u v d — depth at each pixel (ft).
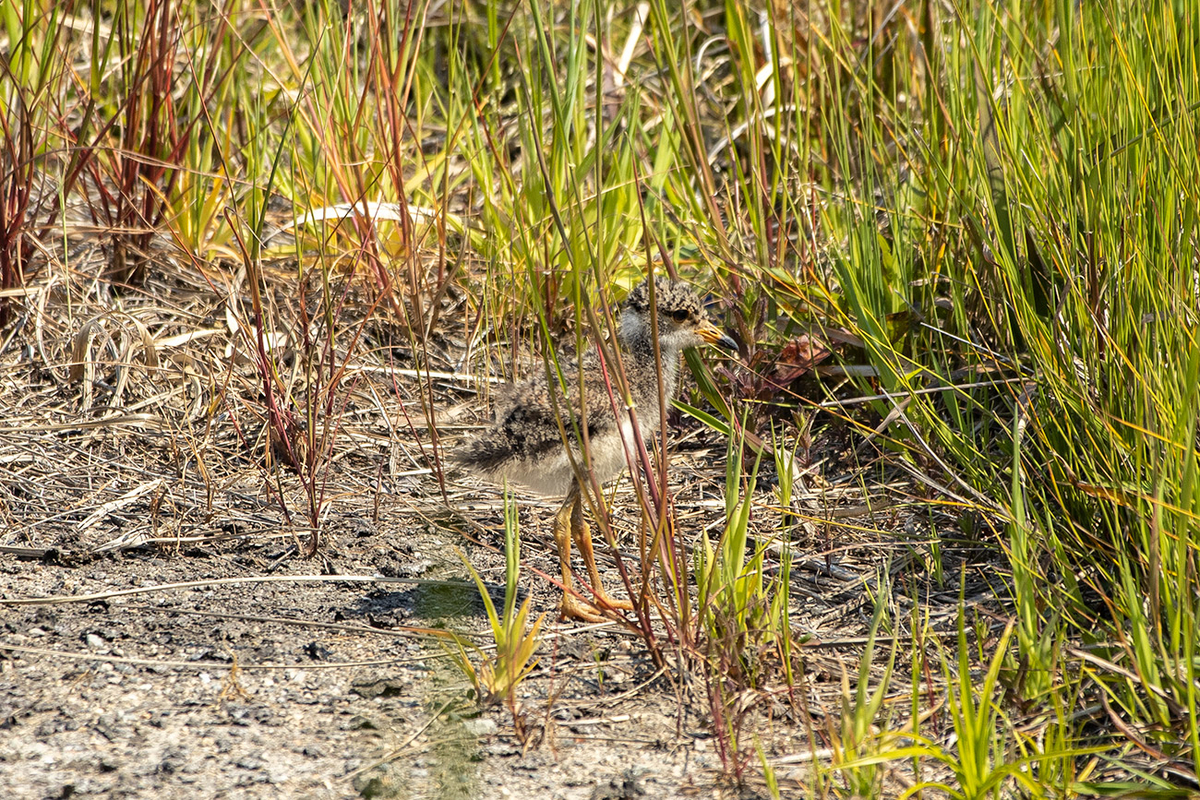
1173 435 22.26
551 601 26.86
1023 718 21.24
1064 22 30.50
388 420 32.71
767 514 29.99
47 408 32.63
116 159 36.58
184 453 31.60
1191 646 19.83
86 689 22.43
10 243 34.47
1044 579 23.49
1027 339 27.27
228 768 20.29
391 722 21.83
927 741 19.38
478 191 41.75
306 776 20.16
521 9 46.29
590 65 44.11
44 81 36.17
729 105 46.06
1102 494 23.31
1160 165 25.49
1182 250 24.31
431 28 48.42
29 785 19.56
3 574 26.53
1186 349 23.11
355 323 36.91
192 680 22.97
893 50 38.99
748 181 39.91
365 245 34.65
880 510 29.12
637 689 23.03
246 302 36.37
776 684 22.95
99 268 37.55
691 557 28.07
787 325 34.53
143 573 26.99
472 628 25.39
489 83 44.86
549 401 26.61
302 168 36.06
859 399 30.22
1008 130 30.68
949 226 32.58
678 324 30.89
